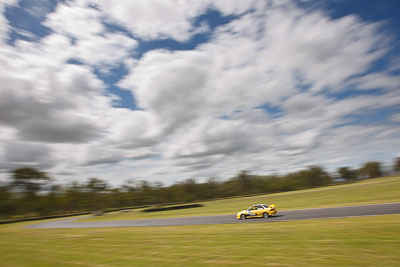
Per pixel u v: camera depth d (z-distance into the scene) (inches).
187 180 5022.1
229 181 5280.5
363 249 328.5
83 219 1942.7
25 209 3260.3
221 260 345.7
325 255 320.8
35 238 807.7
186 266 331.3
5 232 1192.2
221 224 784.3
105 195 4402.1
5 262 458.6
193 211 1707.7
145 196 4692.4
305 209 986.7
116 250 477.1
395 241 350.6
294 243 402.0
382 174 5979.3
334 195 1713.8
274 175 5285.4
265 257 339.9
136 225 1030.4
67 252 499.5
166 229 778.2
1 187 3245.6
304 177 5300.2
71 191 3914.9
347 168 5748.0
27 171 3430.1
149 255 411.2
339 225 530.6
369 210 736.3
